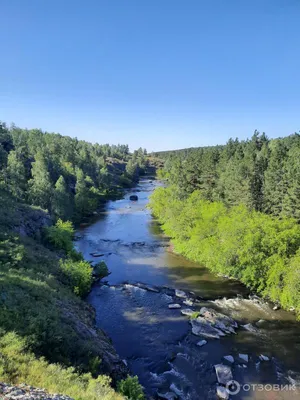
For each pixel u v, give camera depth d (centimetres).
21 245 3225
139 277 3988
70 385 1346
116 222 7125
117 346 2534
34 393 1093
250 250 3622
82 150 14250
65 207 6744
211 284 3788
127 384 1739
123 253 4931
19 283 2370
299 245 3516
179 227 5347
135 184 15500
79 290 3238
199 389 2084
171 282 3838
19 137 12175
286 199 4825
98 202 9588
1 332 1639
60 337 1848
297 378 2183
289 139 10575
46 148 11081
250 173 5944
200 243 4534
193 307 3200
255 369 2277
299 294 2948
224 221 4356
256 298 3400
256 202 5575
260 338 2666
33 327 1812
